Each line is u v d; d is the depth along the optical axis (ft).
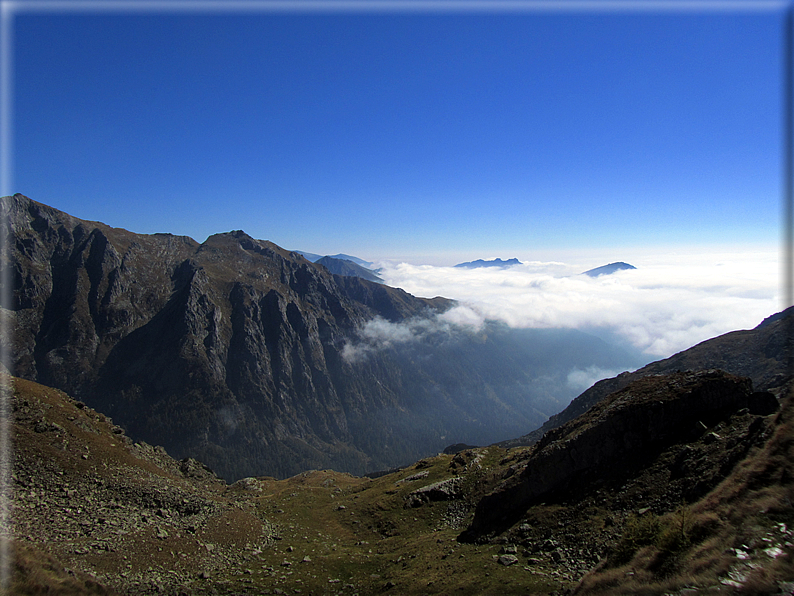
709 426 140.15
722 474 113.80
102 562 119.44
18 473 147.13
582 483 147.02
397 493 237.86
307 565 154.92
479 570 124.88
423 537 179.83
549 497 150.82
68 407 202.18
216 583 130.11
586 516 133.18
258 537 179.73
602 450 151.43
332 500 261.85
